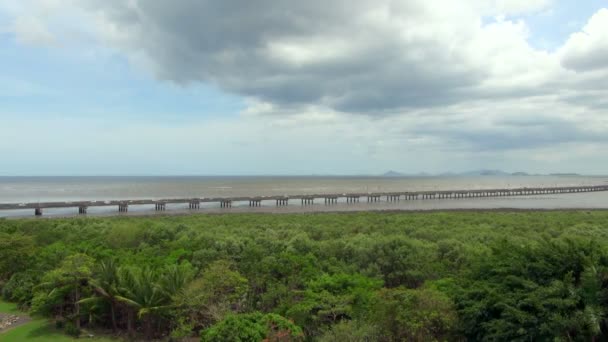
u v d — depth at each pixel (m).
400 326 17.98
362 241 33.28
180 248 32.50
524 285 18.12
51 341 22.98
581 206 110.56
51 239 39.53
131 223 47.66
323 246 32.88
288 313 21.41
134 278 23.73
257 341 18.25
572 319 16.06
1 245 31.80
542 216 63.66
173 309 22.98
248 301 23.55
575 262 18.42
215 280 23.02
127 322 24.95
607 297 16.48
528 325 16.80
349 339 17.64
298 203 120.62
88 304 24.58
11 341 22.97
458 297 19.34
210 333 18.91
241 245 32.84
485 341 17.70
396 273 27.36
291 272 25.83
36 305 24.92
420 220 56.22
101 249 32.66
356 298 21.38
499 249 22.67
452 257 30.08
